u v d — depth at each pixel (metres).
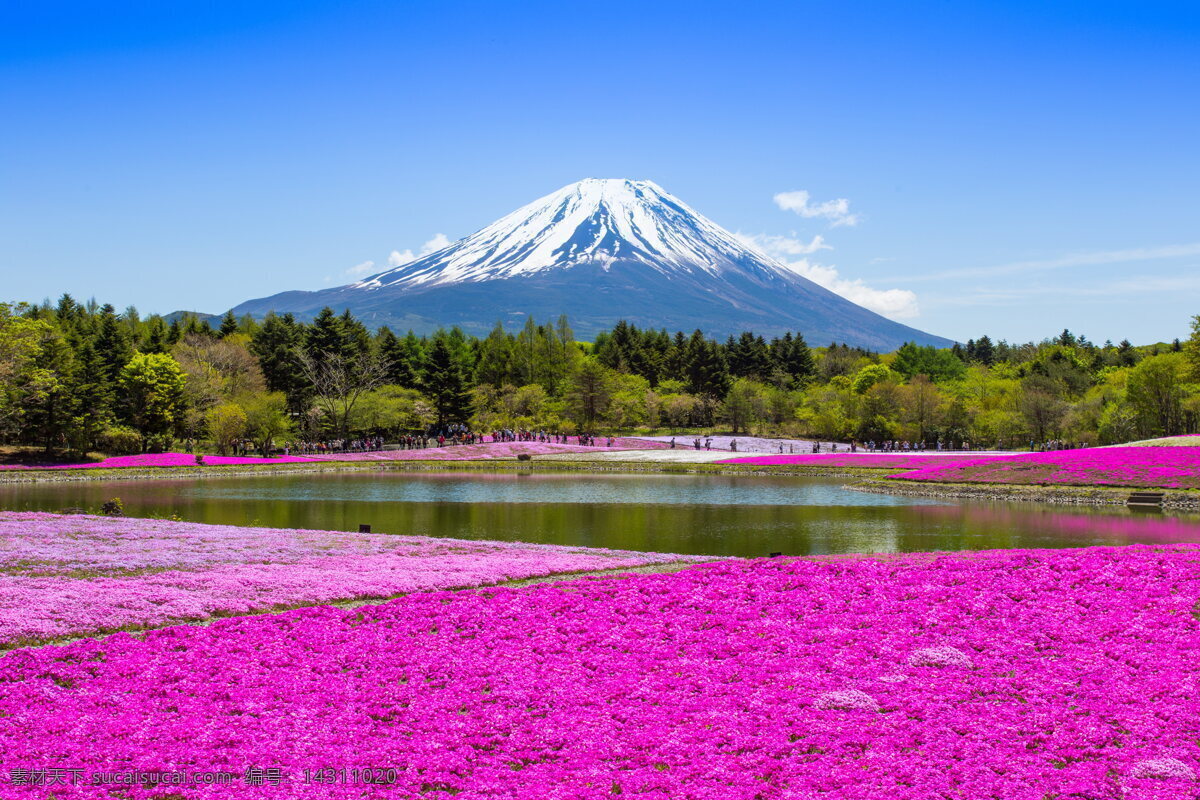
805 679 14.66
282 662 15.42
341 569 23.88
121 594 19.73
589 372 126.69
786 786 10.84
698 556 28.00
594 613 18.66
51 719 12.59
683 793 10.59
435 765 11.38
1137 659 15.14
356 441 99.56
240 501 49.31
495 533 36.25
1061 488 50.72
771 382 155.62
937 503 48.94
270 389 117.50
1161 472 50.53
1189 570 20.81
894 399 119.31
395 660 15.64
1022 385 118.69
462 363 156.88
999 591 19.78
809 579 21.25
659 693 14.09
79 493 53.75
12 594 19.16
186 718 12.84
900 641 16.55
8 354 71.75
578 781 10.95
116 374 95.25
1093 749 11.78
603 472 76.38
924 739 12.19
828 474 71.19
